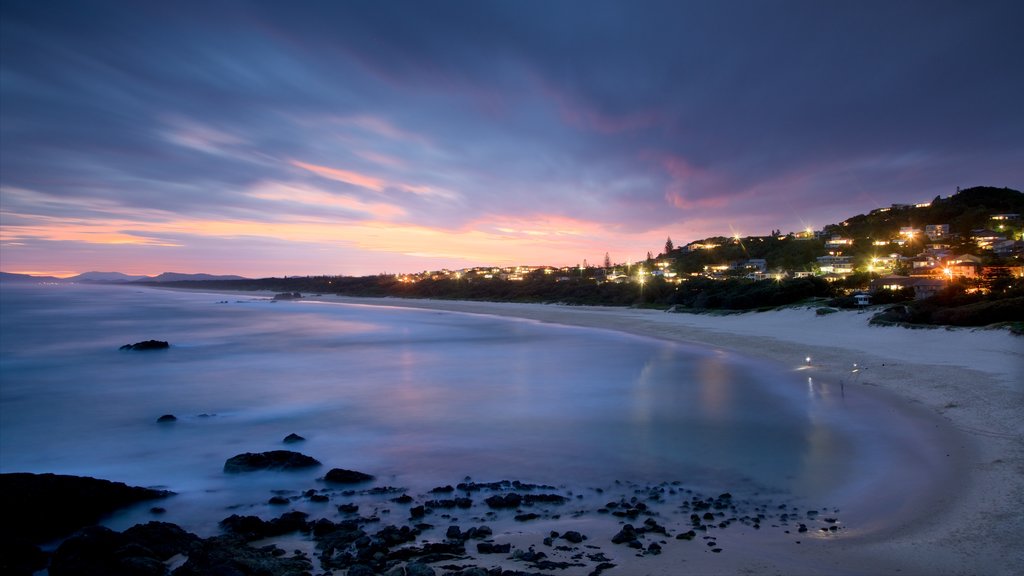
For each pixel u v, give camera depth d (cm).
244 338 6650
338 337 6619
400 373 3869
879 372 2970
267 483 1748
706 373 3416
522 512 1434
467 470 1836
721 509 1401
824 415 2280
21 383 3738
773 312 6119
